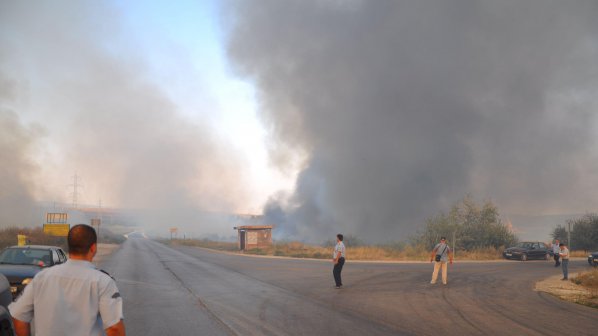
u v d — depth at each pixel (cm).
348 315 1070
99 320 329
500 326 971
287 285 1678
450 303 1285
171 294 1398
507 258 3934
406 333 890
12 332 525
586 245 5478
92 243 343
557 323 1016
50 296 319
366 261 3359
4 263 1171
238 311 1104
